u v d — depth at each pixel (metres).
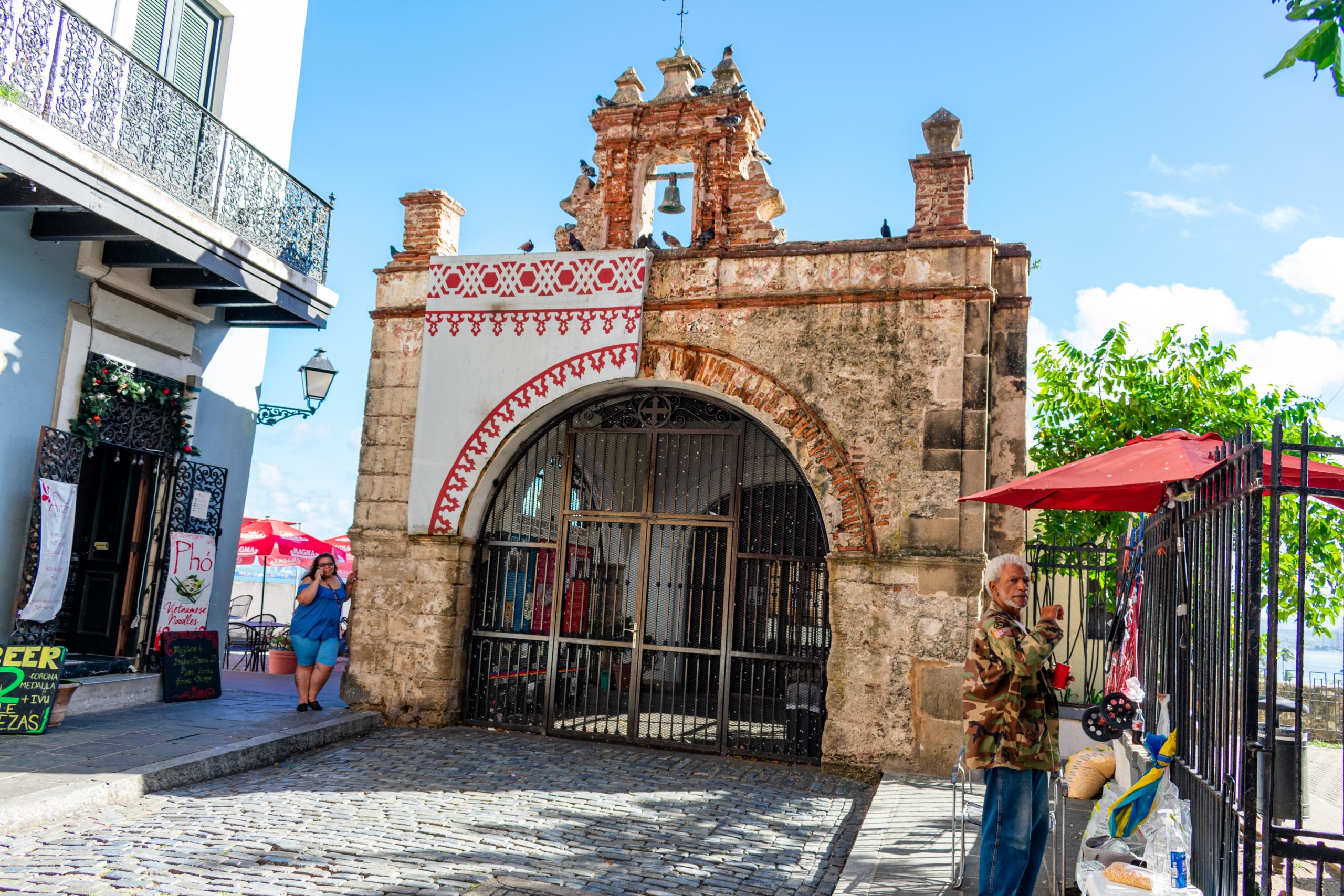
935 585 8.57
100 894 4.80
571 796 7.32
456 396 10.25
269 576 21.48
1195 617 4.95
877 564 8.73
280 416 12.82
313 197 11.70
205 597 11.02
